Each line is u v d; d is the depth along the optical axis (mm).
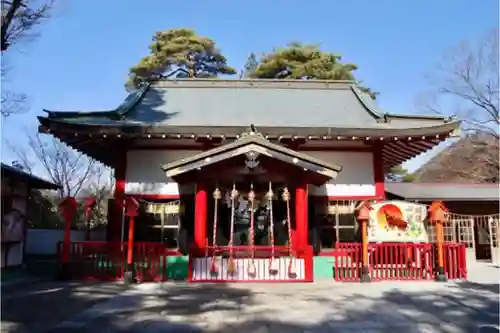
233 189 12672
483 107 29641
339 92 18625
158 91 18281
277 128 13469
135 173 14516
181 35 35062
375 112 15594
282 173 12734
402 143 14555
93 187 33000
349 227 14406
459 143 36094
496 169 33969
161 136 13430
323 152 14836
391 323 7098
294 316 7574
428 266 12266
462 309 8203
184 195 14328
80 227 25578
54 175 30625
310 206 14359
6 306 8359
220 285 11234
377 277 12148
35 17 10414
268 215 14047
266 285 11273
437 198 20281
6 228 12586
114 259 12109
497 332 6574
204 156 12125
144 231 14203
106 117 14891
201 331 6555
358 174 14727
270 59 32594
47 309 8102
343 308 8258
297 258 12273
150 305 8516
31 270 14078
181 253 13875
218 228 13883
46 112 14031
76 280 11883
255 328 6746
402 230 12648
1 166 11492
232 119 15430
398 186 23062
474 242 20109
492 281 12008
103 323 7027
